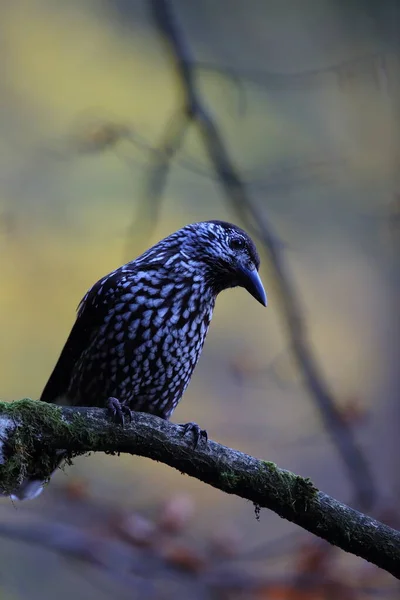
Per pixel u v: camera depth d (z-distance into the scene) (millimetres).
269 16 19516
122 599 11516
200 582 9508
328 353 17703
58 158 11594
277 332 17906
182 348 7512
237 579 9531
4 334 17812
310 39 19312
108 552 9898
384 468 15242
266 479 5980
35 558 13922
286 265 10359
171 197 17734
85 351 7547
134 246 9734
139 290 7375
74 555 9656
